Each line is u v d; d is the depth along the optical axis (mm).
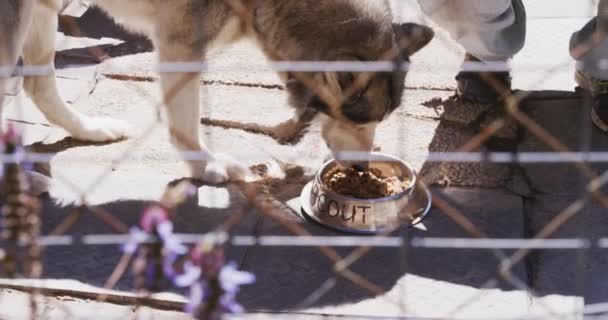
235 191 4113
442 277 3896
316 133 4309
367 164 4094
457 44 4562
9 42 3924
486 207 4078
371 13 3977
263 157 4230
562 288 3865
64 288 3838
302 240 3670
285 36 4031
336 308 3824
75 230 3986
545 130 4309
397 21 4160
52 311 3775
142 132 4289
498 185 4148
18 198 3146
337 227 4000
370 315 3811
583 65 4250
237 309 2883
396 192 4074
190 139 4113
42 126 4285
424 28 4125
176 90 3957
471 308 3828
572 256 3928
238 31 4078
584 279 3877
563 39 4613
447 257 3941
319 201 4035
